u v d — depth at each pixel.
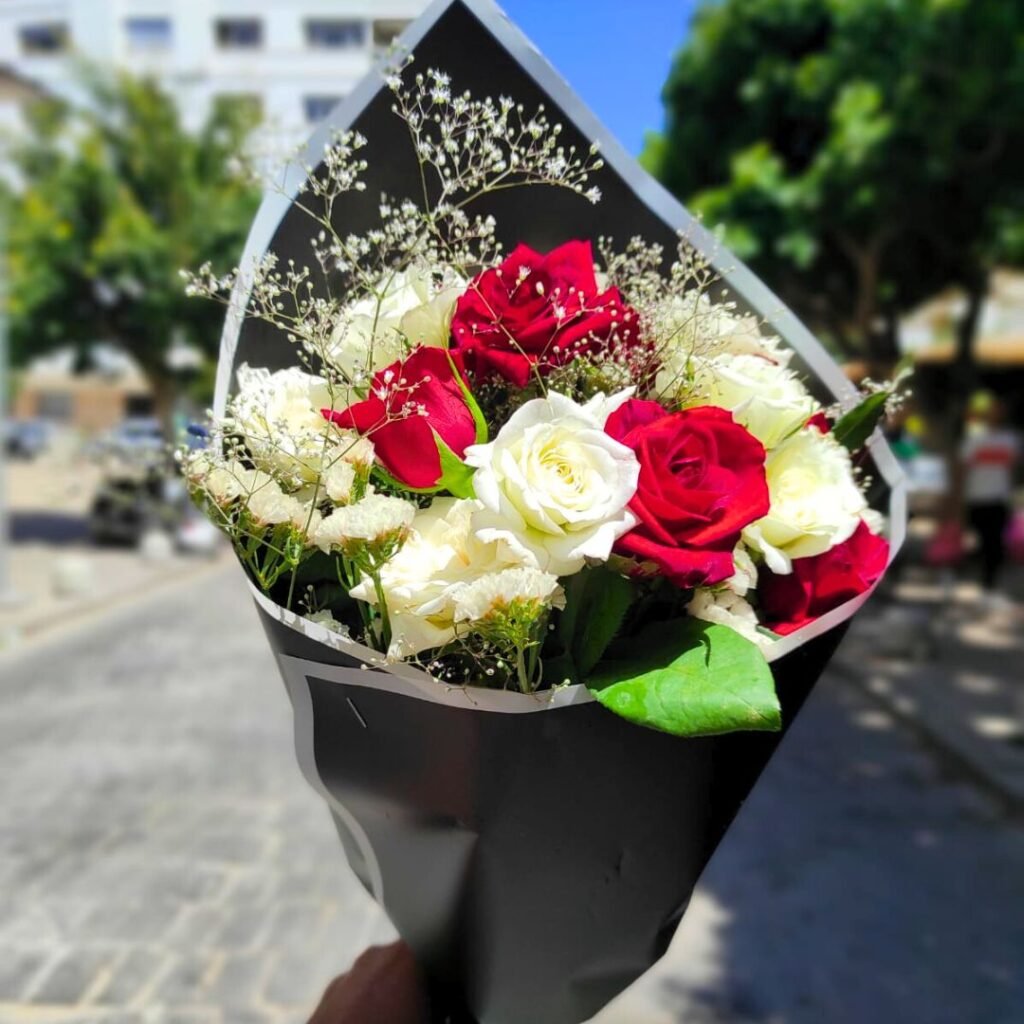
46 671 6.78
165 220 14.16
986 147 7.46
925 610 7.73
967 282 10.01
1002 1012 2.88
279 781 4.52
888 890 3.61
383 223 1.05
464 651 0.79
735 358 0.94
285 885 3.50
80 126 13.69
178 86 13.88
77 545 13.45
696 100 9.25
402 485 0.81
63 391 32.22
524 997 0.95
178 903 3.38
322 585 0.88
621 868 0.86
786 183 8.05
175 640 7.84
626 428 0.81
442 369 0.84
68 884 3.52
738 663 0.73
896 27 6.92
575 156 1.06
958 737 5.23
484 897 0.88
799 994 2.95
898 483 1.05
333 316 0.92
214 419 0.87
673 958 3.13
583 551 0.70
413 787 0.83
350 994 1.08
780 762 5.08
